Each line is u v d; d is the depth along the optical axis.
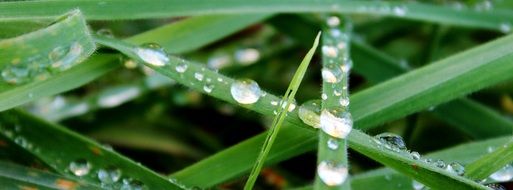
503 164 0.16
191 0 0.18
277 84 0.24
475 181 0.16
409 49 0.25
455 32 0.24
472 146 0.18
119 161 0.16
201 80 0.16
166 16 0.17
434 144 0.23
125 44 0.16
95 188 0.16
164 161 0.23
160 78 0.22
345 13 0.20
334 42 0.20
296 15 0.21
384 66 0.21
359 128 0.17
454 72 0.17
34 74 0.15
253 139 0.17
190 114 0.24
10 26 0.16
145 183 0.16
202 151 0.23
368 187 0.17
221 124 0.24
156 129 0.23
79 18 0.15
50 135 0.17
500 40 0.17
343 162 0.15
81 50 0.15
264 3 0.19
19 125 0.17
